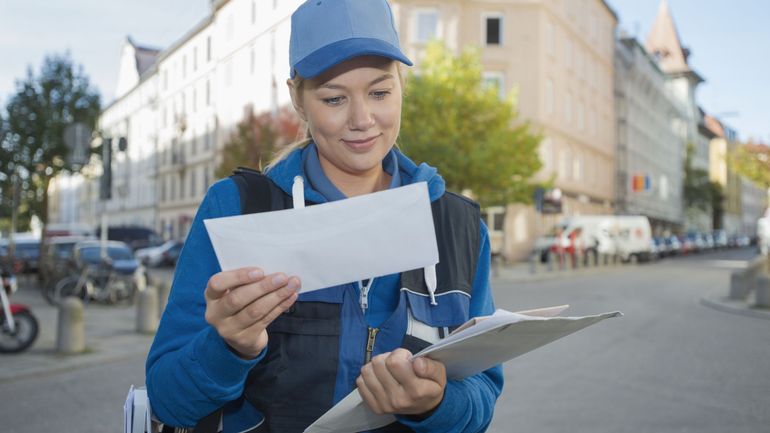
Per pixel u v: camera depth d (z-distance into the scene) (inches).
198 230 54.0
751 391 235.5
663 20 3107.8
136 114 1544.0
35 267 938.1
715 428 193.0
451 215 58.6
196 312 51.9
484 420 53.5
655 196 2349.9
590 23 1674.5
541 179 1368.1
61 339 331.6
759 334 371.9
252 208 54.6
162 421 52.0
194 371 47.0
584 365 285.9
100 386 267.4
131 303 572.1
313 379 51.3
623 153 1924.2
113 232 1437.0
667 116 2610.7
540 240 1273.4
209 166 1213.7
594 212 1729.8
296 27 54.0
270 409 51.2
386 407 45.8
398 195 47.0
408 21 1219.2
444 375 46.2
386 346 52.5
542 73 1332.4
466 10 1291.8
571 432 190.5
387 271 46.9
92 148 783.7
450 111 974.4
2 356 326.0
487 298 59.6
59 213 2669.8
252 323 43.1
